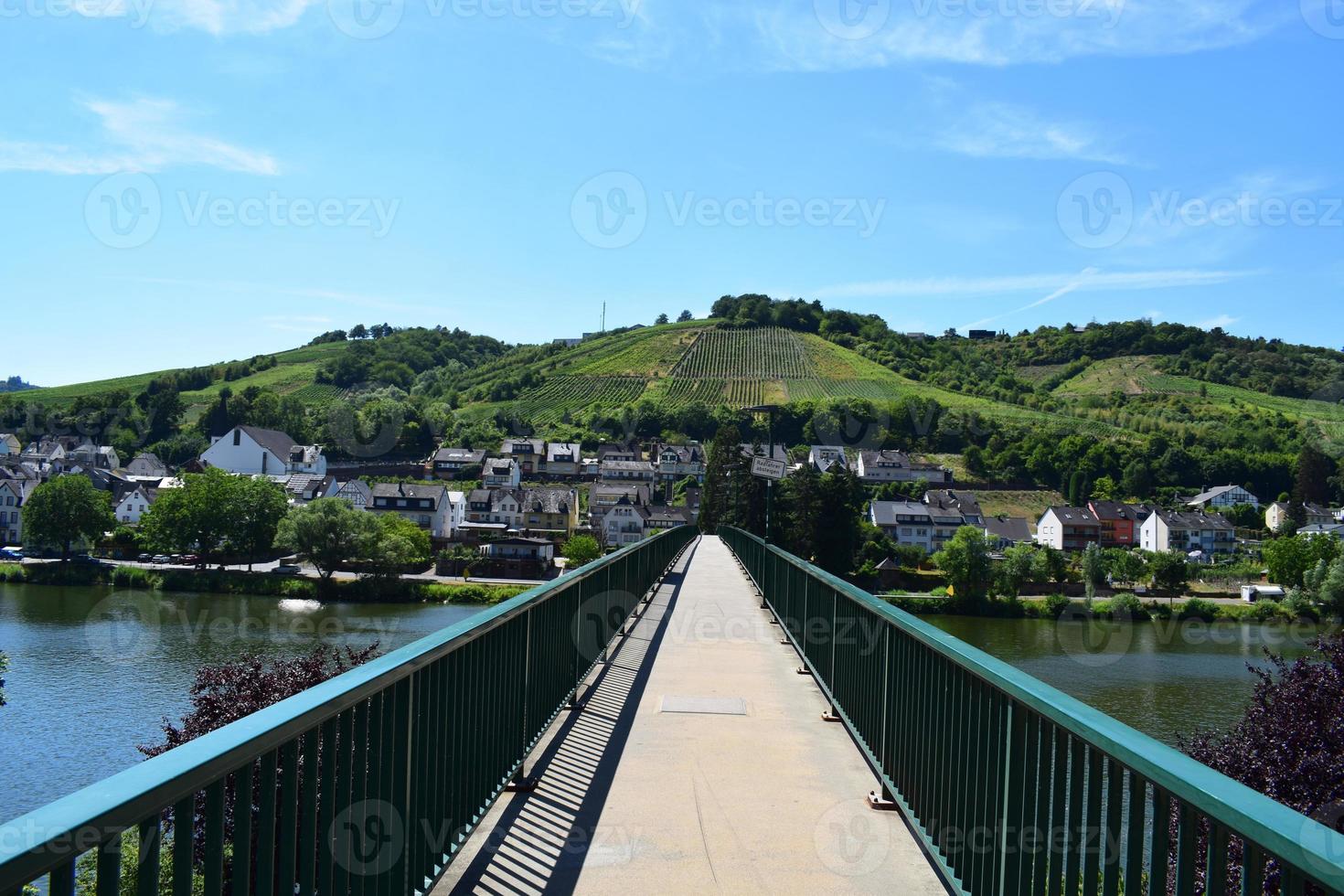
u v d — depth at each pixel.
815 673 7.51
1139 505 78.44
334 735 2.48
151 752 11.34
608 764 5.41
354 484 78.19
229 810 4.69
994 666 3.05
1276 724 11.78
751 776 5.21
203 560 54.88
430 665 3.33
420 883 3.21
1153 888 2.01
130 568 48.34
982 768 3.25
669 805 4.70
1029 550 51.88
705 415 107.94
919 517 78.75
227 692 11.65
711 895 3.61
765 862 3.96
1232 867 3.67
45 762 16.50
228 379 157.50
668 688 7.55
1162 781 1.93
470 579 53.00
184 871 1.81
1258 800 1.67
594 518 81.62
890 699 4.75
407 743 3.04
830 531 52.62
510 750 4.68
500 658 4.46
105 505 57.12
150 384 125.19
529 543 58.12
